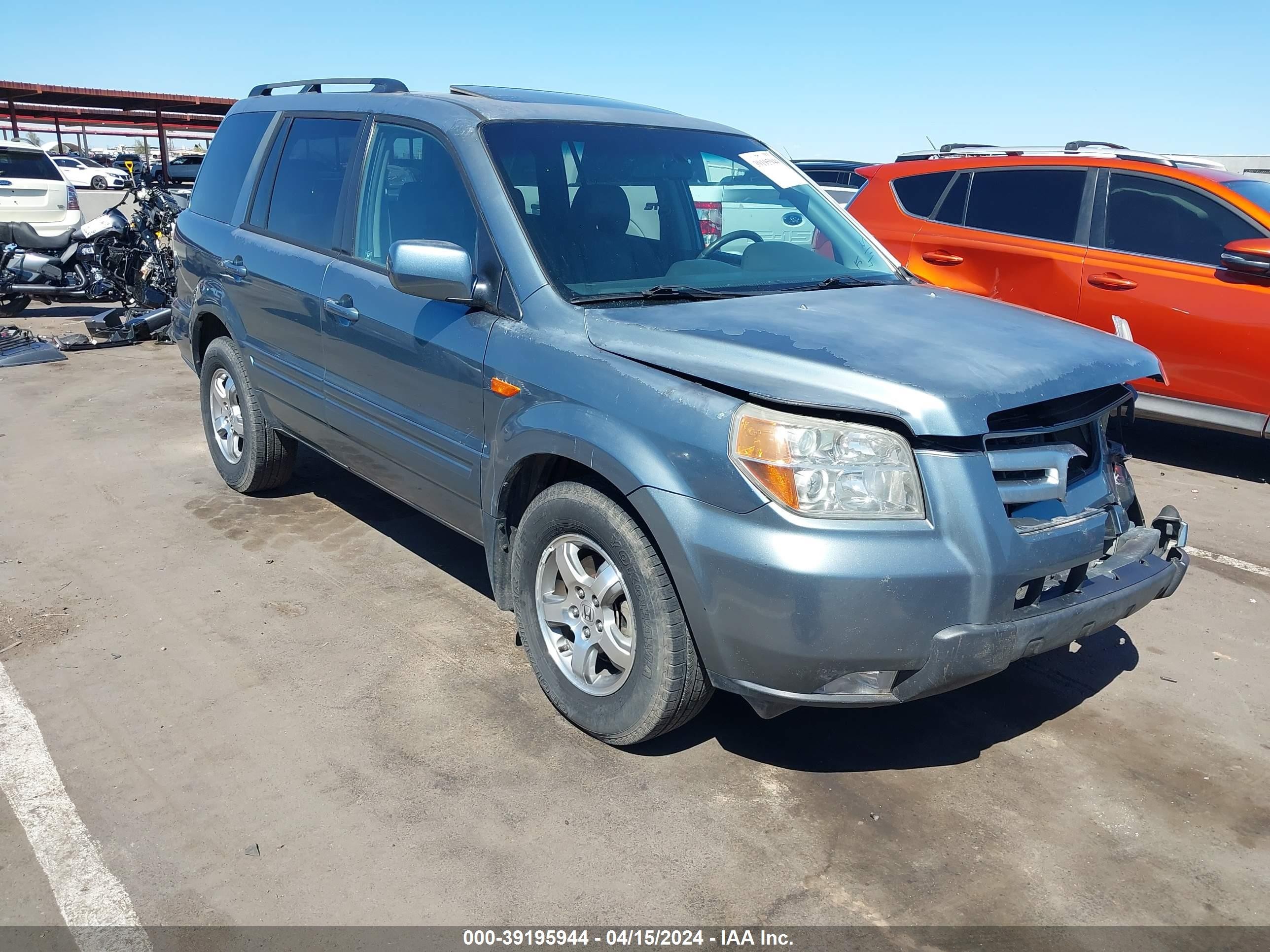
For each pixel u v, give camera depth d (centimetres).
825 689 261
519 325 322
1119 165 639
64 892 248
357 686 345
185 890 249
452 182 359
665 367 279
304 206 450
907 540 249
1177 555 317
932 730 329
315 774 295
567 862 260
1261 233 579
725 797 289
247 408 498
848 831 276
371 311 384
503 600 348
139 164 1127
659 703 285
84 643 372
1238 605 431
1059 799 293
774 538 250
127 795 285
